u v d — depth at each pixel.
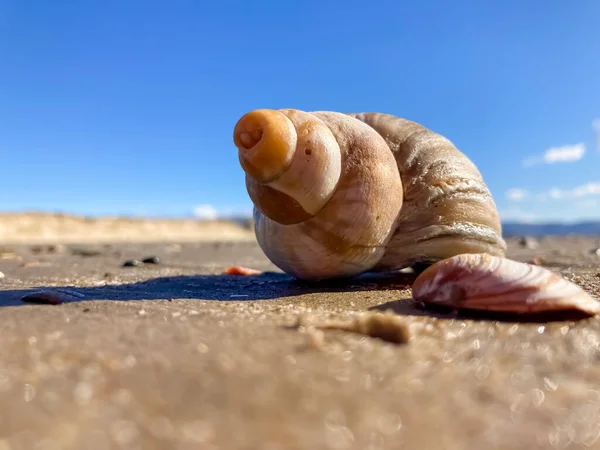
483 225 0.10
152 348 0.05
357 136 0.09
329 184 0.08
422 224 0.09
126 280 0.12
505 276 0.06
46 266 0.17
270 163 0.08
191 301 0.08
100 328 0.05
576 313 0.06
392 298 0.08
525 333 0.05
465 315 0.06
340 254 0.09
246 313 0.07
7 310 0.06
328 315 0.07
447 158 0.10
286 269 0.10
